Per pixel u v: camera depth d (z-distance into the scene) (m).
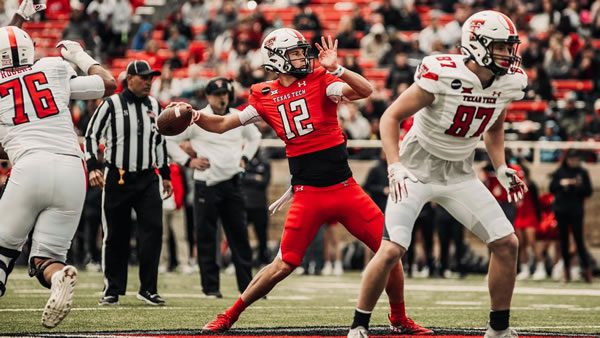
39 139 20.19
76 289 35.00
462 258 48.19
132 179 28.58
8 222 19.91
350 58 57.62
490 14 18.50
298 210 20.91
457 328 23.02
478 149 52.31
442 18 72.00
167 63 66.06
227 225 32.00
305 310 27.95
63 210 20.20
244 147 32.22
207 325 21.03
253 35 66.75
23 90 20.36
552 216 48.69
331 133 20.94
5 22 72.88
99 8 74.75
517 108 58.97
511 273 19.25
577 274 49.41
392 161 18.47
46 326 18.97
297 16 69.31
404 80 58.91
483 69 18.64
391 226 18.98
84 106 55.56
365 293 18.88
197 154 31.80
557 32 63.94
